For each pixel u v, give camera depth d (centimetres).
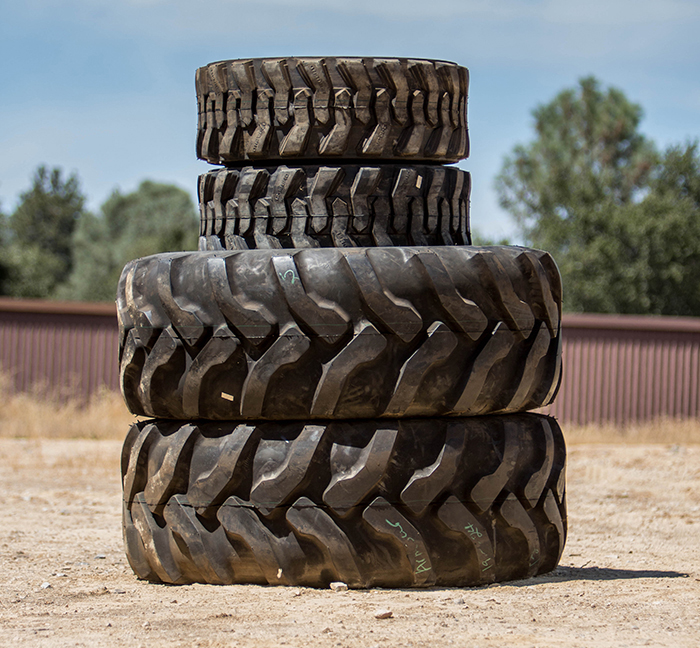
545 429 639
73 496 1207
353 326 576
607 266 3975
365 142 624
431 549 589
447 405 590
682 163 4266
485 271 596
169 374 611
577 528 953
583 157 5212
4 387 2323
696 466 1528
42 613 574
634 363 2308
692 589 632
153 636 509
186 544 609
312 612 543
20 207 9044
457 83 654
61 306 2367
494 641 493
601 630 520
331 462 580
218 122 653
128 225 6625
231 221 641
